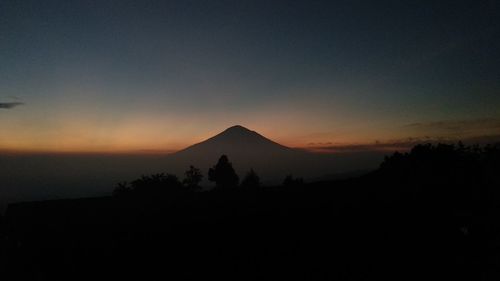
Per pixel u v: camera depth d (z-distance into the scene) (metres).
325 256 10.73
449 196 14.32
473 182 13.95
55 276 11.41
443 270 9.54
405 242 11.34
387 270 9.69
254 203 17.30
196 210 16.84
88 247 13.23
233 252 11.48
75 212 18.19
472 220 11.70
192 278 9.96
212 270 10.38
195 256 11.43
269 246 11.75
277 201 17.33
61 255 12.90
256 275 9.84
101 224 15.79
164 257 11.59
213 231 13.48
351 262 10.24
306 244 11.65
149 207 18.36
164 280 10.02
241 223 14.09
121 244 13.14
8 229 17.06
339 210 14.87
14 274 12.59
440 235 11.51
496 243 10.24
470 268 9.52
